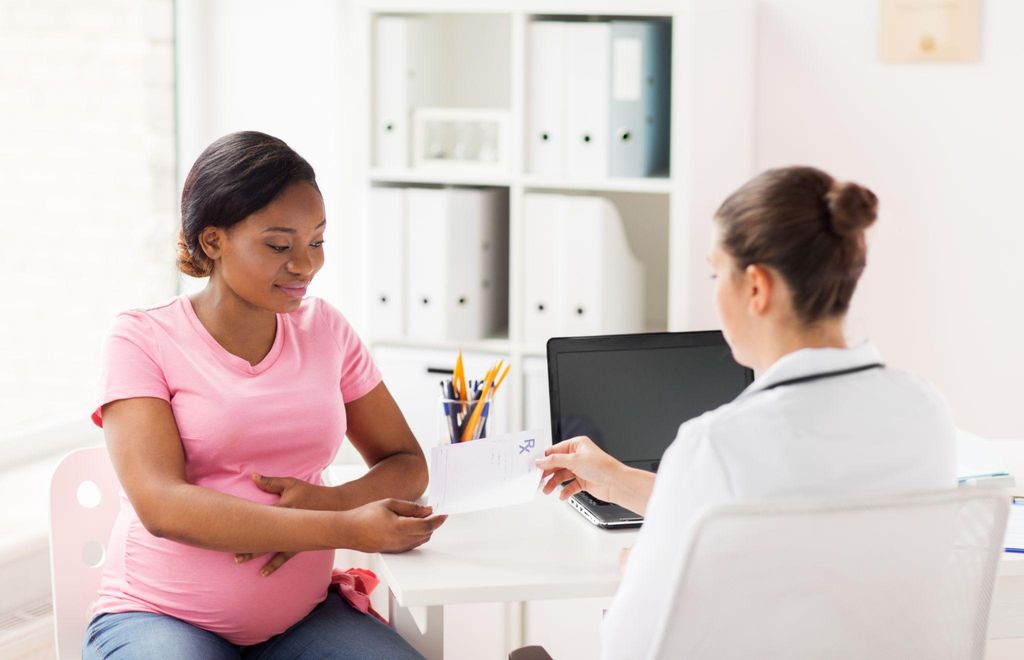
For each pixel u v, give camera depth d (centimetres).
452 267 292
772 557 124
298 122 321
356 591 191
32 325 271
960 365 295
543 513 192
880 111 289
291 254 173
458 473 167
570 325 289
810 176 132
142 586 174
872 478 130
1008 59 281
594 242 283
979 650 138
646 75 280
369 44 294
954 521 129
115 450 169
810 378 130
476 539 178
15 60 263
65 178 280
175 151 323
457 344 297
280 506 170
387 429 197
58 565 186
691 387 206
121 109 298
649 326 321
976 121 285
